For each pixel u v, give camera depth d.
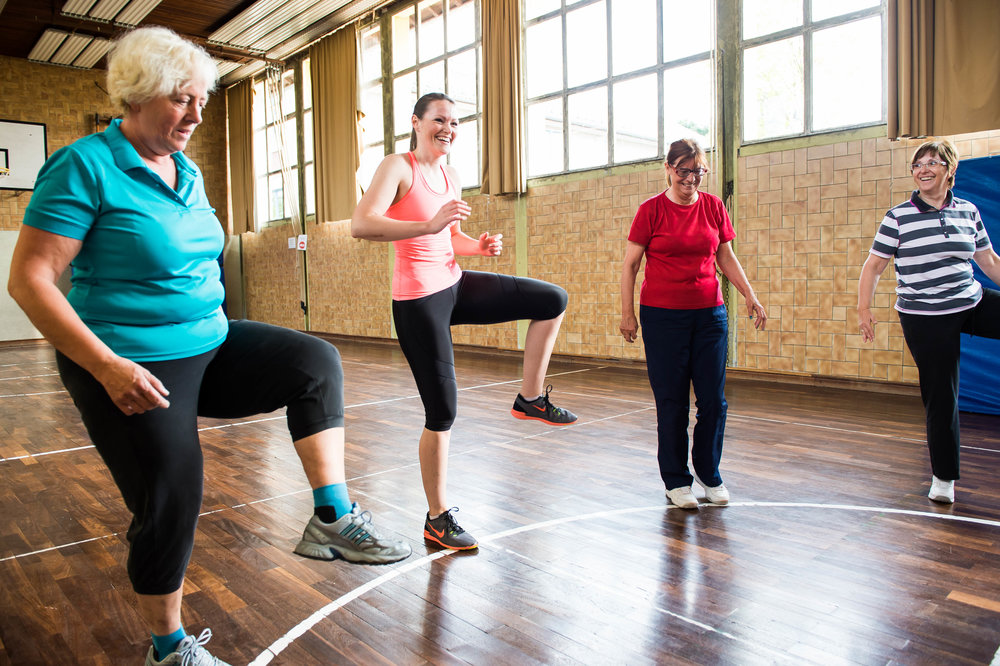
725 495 2.69
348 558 1.39
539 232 7.50
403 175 2.02
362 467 3.38
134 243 1.23
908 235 2.52
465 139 8.38
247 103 12.26
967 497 2.67
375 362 7.64
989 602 1.84
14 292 1.14
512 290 2.22
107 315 1.25
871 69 5.03
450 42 8.44
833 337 5.30
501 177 7.61
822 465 3.17
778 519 2.50
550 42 7.23
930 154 2.44
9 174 11.14
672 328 2.55
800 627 1.74
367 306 10.20
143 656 1.71
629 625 1.77
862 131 5.07
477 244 2.26
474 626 1.79
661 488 2.90
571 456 3.45
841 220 5.22
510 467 3.28
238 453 3.75
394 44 9.27
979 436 3.66
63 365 1.24
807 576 2.03
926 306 2.51
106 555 2.36
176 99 1.21
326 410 1.42
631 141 6.62
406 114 9.25
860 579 2.00
